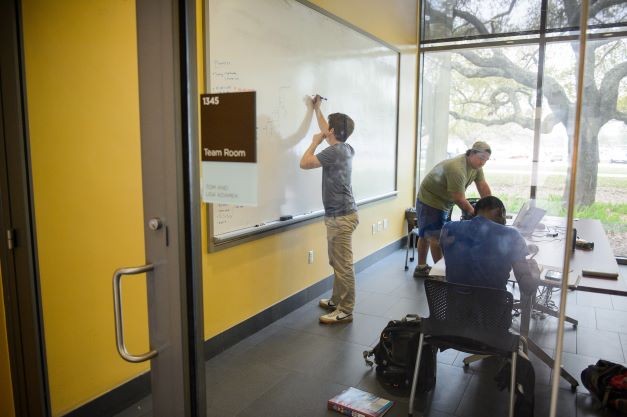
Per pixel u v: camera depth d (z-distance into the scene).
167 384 1.25
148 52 1.12
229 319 2.76
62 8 1.77
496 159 2.56
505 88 2.53
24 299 1.78
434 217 3.35
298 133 3.09
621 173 3.31
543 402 1.98
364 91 3.90
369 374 2.50
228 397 2.29
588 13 1.29
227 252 2.68
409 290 3.74
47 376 1.84
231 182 1.26
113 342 2.08
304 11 3.09
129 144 2.04
